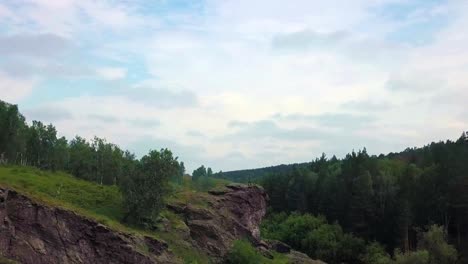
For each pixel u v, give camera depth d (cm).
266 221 19150
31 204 6531
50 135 12612
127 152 14525
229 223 11169
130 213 8881
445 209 14775
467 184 14500
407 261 12350
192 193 11944
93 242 7088
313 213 18775
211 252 9656
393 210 15238
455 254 12781
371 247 14488
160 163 9069
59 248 6619
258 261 10069
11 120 10869
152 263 7525
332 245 15125
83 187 9744
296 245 16388
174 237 9188
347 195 16875
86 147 14250
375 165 18288
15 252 6050
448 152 16988
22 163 12025
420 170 17088
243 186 12788
